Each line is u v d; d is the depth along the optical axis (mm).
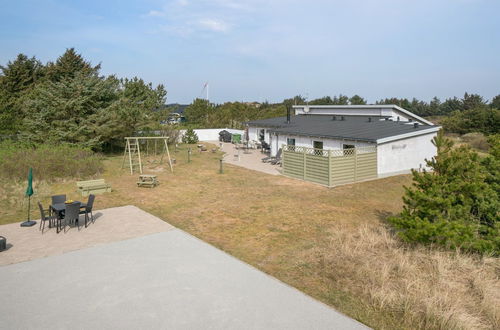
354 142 19641
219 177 19219
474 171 8586
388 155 19219
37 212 12422
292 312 5887
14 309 5953
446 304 6016
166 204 13555
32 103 24828
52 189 15820
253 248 9008
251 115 60906
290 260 8203
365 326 5531
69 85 25297
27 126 25141
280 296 6426
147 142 28172
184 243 9188
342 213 12312
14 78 41438
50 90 25266
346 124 24266
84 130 24625
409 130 20016
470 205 8602
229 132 41906
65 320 5621
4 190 14914
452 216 8383
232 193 15422
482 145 33156
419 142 20484
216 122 51500
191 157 27188
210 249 8750
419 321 5715
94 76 27766
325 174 17125
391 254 8234
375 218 11719
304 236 9883
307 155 18172
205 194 15227
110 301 6211
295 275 7418
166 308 5980
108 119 25844
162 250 8680
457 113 49719
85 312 5855
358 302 6324
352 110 30266
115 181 17906
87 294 6465
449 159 8625
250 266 7738
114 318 5676
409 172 20000
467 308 6047
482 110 45188
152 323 5531
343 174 17344
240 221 11359
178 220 11492
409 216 8539
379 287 6738
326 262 7973
